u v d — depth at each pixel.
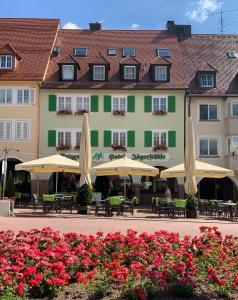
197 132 38.66
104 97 38.66
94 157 38.09
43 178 37.69
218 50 43.97
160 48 43.47
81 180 24.28
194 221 21.25
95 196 29.11
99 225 17.88
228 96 38.34
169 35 45.34
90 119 38.44
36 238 9.66
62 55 41.78
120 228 16.94
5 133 37.94
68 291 7.37
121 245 9.39
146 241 9.81
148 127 38.62
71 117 38.31
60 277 7.11
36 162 26.48
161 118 38.72
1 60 38.97
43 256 8.03
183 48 43.97
